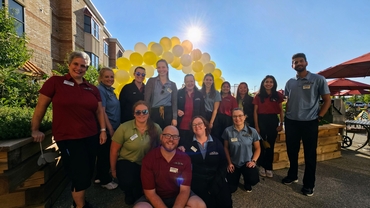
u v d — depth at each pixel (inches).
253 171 102.6
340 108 214.7
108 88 108.2
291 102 111.7
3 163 64.4
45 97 71.9
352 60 163.2
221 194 85.0
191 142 95.0
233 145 104.2
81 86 78.8
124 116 119.5
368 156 175.6
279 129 129.1
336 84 358.6
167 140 74.9
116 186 108.4
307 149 105.6
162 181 75.3
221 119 134.8
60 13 448.1
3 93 143.2
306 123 105.9
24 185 78.4
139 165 92.5
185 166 75.9
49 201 86.6
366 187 112.2
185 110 126.1
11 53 177.0
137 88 124.3
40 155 84.7
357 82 356.2
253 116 136.5
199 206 72.4
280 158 142.0
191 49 196.1
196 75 194.1
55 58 435.2
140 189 92.0
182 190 74.5
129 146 88.3
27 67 250.1
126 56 186.9
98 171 107.2
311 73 106.6
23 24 327.3
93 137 82.0
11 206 77.7
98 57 633.6
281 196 101.9
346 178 124.9
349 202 96.0
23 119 81.1
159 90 120.6
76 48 486.9
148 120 93.0
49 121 96.9
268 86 122.6
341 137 171.6
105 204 92.4
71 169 73.9
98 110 88.2
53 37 428.5
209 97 131.3
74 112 73.8
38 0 365.7
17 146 66.9
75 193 75.5
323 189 109.7
